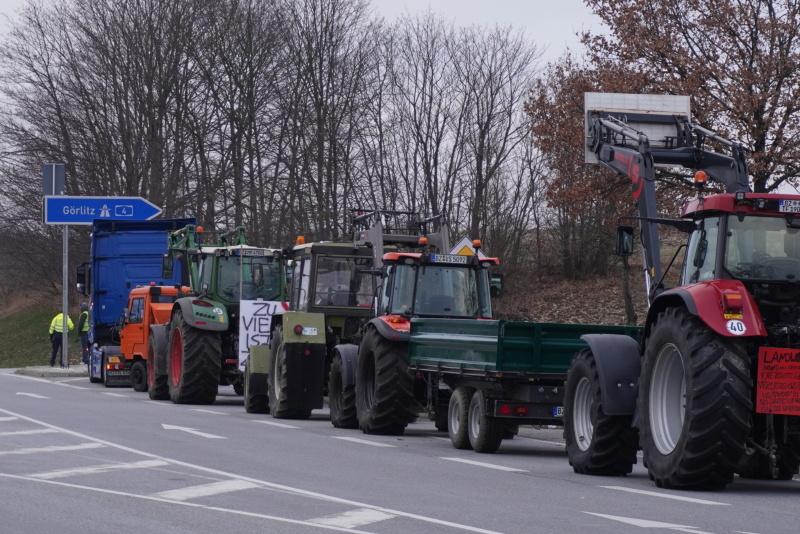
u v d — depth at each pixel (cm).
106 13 6981
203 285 3556
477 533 1149
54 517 1248
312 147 6091
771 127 3778
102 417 2730
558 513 1295
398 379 2436
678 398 1580
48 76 7100
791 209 1584
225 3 6594
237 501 1380
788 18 3875
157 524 1203
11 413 2794
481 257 2580
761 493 1529
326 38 6091
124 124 6981
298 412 2922
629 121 2447
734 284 1532
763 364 1490
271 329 3048
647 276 2184
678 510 1330
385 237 2978
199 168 6775
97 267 4575
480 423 2094
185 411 3081
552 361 2050
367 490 1496
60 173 4981
